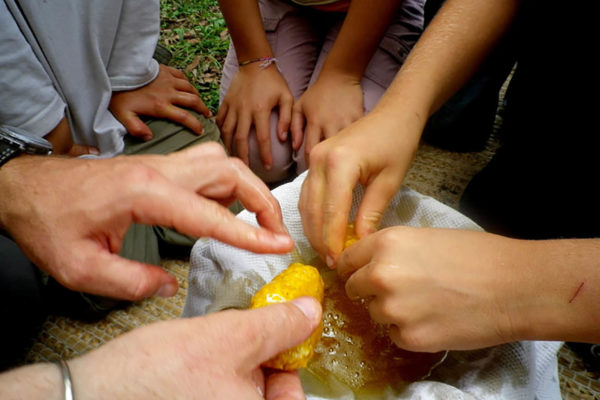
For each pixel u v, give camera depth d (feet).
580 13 1.20
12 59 1.28
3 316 1.37
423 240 0.86
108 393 0.58
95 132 1.59
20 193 0.82
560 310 0.77
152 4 1.60
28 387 0.55
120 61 1.64
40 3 1.32
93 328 1.59
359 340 1.09
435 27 1.28
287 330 0.70
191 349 0.63
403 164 1.12
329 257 1.04
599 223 1.43
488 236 0.87
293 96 1.98
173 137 1.74
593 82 1.24
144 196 0.78
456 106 1.96
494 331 0.83
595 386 1.41
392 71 1.88
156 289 0.81
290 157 1.90
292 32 2.00
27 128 1.41
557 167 1.46
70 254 0.79
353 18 1.66
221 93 2.13
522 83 1.54
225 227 0.79
